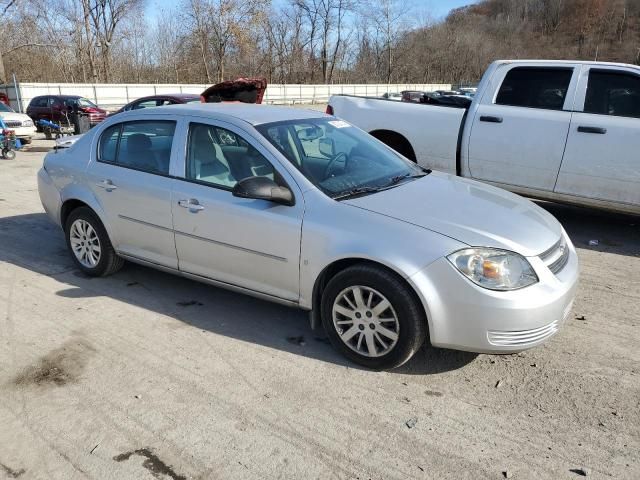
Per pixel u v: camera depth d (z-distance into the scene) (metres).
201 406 3.17
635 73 5.83
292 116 4.41
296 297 3.77
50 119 21.31
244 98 7.80
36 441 2.89
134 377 3.46
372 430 2.97
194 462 2.74
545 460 2.76
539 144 6.23
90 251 5.02
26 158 13.52
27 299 4.61
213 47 48.66
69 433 2.95
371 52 65.38
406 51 67.00
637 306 4.52
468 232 3.33
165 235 4.36
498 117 6.45
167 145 4.38
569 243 3.93
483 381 3.44
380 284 3.34
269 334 4.02
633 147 5.75
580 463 2.74
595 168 5.98
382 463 2.73
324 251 3.52
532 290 3.21
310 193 3.68
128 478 2.64
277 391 3.32
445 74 70.94
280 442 2.88
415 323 3.30
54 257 5.68
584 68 6.11
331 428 2.99
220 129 4.12
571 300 3.49
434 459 2.76
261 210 3.78
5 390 3.33
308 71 57.44
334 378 3.46
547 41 90.50
